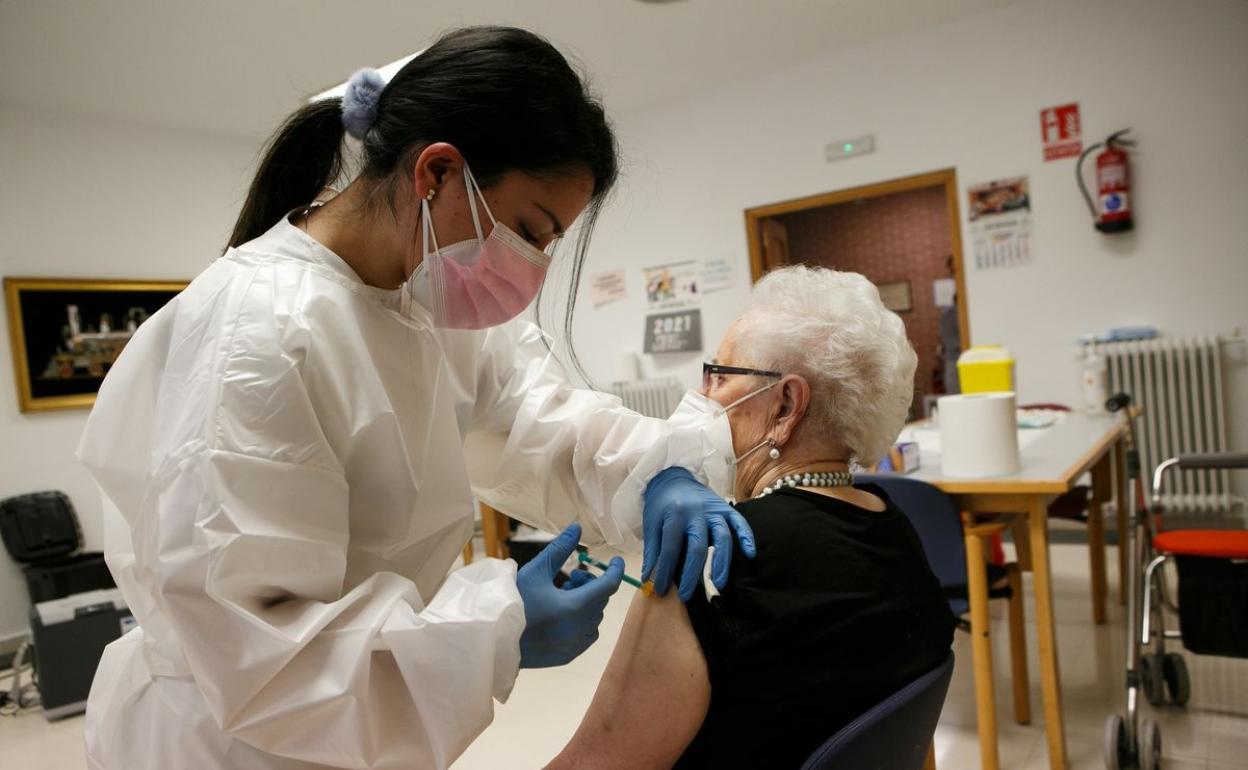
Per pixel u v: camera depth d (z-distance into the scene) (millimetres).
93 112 4395
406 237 901
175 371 796
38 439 4230
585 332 5871
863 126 4691
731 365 1104
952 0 4102
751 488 1086
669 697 844
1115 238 4051
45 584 3746
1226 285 3830
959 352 5211
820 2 3996
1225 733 2164
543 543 3322
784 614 814
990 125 4316
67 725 3053
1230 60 3738
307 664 731
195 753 831
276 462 753
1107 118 4020
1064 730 2244
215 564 700
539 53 870
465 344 1138
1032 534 1970
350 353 863
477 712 747
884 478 2049
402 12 3572
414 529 969
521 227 916
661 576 890
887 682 835
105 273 4457
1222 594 1981
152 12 3350
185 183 4793
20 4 3188
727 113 5160
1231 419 3863
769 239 5340
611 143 955
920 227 6723
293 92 4371
